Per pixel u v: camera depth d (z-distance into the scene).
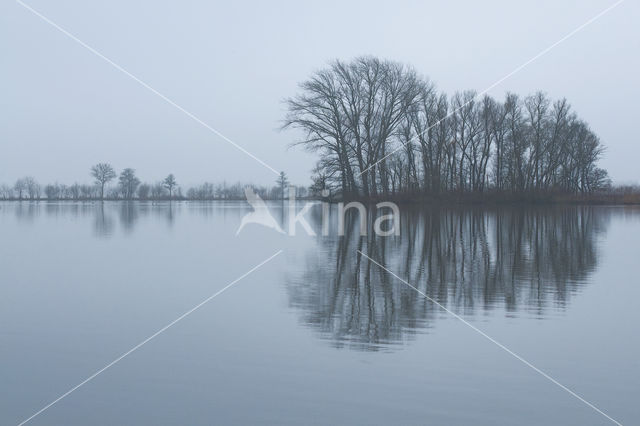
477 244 21.92
